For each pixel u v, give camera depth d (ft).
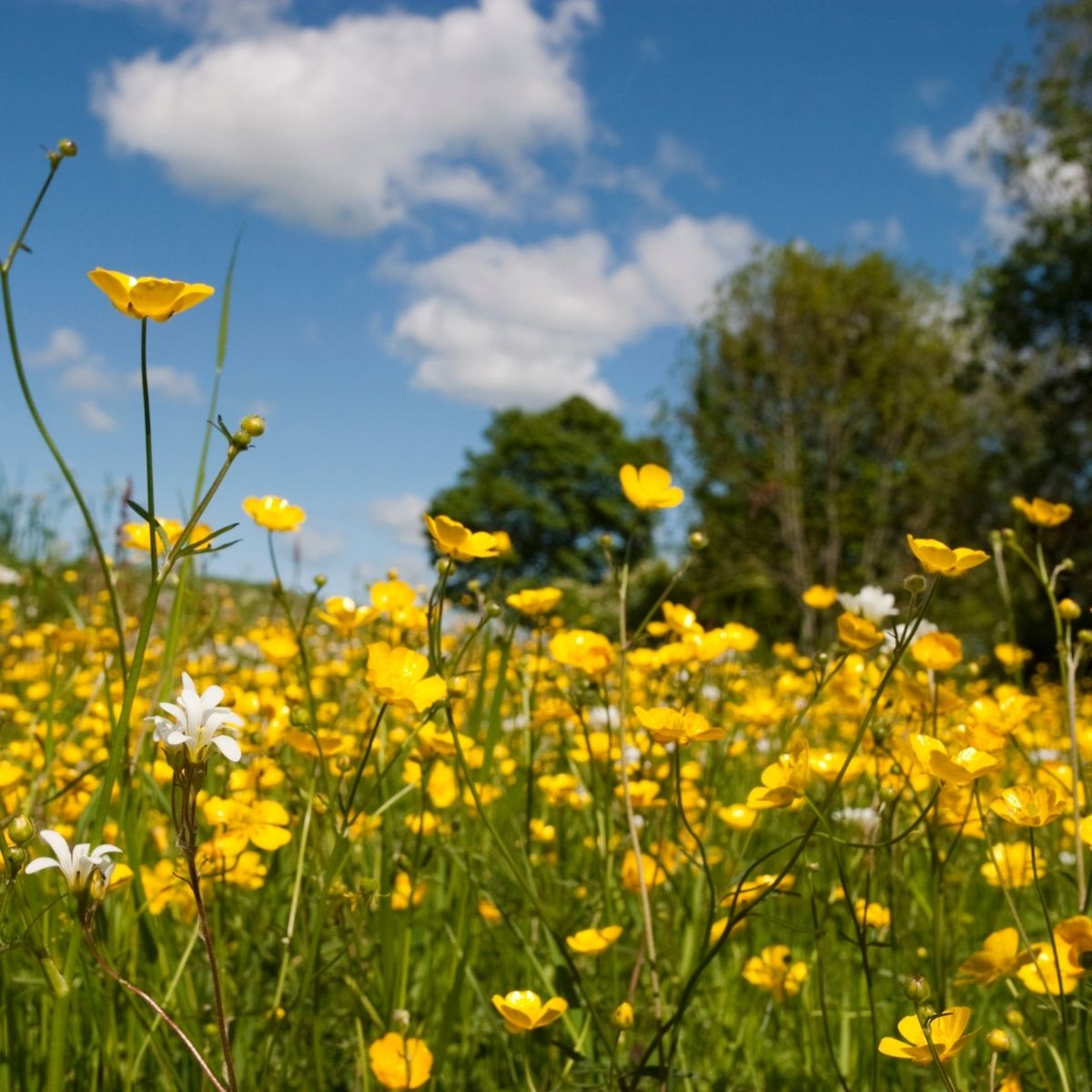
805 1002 7.54
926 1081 6.93
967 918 8.98
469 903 7.16
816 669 6.81
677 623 8.84
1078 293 88.53
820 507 102.58
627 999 7.14
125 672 6.18
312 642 13.34
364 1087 6.30
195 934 6.39
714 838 10.85
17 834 4.64
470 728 8.73
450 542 5.90
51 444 5.66
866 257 103.30
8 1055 6.12
